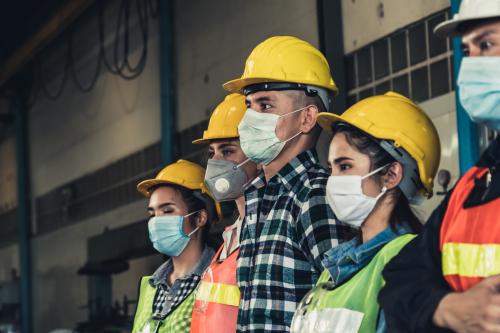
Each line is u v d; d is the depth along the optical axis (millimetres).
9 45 15164
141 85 11102
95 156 12562
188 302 4203
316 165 3324
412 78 6309
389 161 2826
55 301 14164
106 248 11227
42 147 14773
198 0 9688
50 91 14312
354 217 2844
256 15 8461
